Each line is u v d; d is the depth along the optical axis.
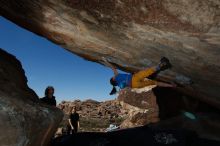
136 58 8.00
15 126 4.47
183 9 4.71
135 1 5.08
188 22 4.95
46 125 5.20
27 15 7.86
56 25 7.85
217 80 7.15
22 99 5.07
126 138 7.47
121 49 7.67
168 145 7.20
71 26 7.38
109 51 8.34
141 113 18.20
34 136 4.87
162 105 15.88
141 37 6.32
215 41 5.13
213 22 4.65
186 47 5.90
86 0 5.73
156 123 12.05
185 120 11.36
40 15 7.48
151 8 5.04
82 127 30.25
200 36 5.17
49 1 6.40
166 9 4.90
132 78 6.53
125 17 5.66
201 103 13.21
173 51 6.37
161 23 5.32
